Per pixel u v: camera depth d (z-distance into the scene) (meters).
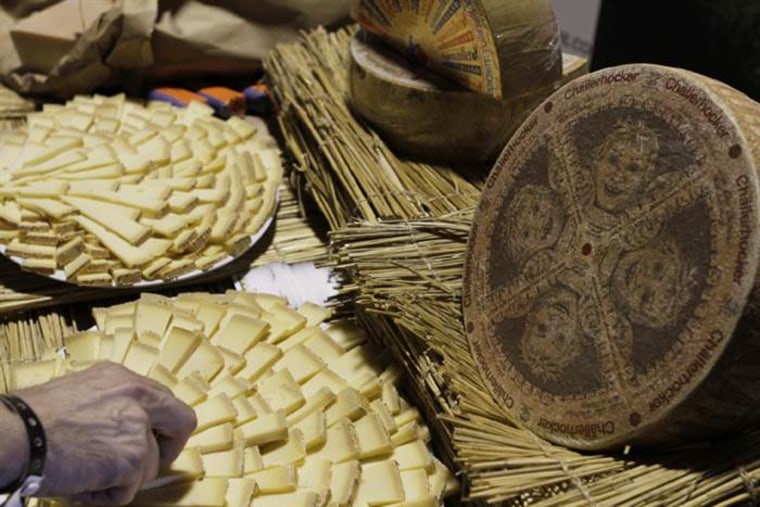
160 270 1.43
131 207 1.47
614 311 0.97
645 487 0.91
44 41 1.88
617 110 1.00
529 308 1.08
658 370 0.91
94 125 1.73
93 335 1.25
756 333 0.84
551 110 1.10
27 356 1.39
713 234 0.87
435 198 1.41
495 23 1.32
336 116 1.60
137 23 1.82
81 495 0.94
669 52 2.07
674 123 0.94
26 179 1.51
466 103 1.45
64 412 0.90
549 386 1.03
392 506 1.07
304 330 1.32
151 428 0.96
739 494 0.91
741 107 0.90
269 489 1.03
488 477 0.97
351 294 1.36
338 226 1.50
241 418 1.11
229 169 1.64
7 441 0.85
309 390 1.20
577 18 2.22
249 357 1.23
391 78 1.48
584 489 0.92
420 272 1.22
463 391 1.08
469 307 1.17
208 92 1.96
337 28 2.04
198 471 1.02
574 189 1.05
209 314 1.30
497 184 1.17
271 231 1.67
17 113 1.90
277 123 1.98
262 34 1.98
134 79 1.94
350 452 1.10
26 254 1.42
